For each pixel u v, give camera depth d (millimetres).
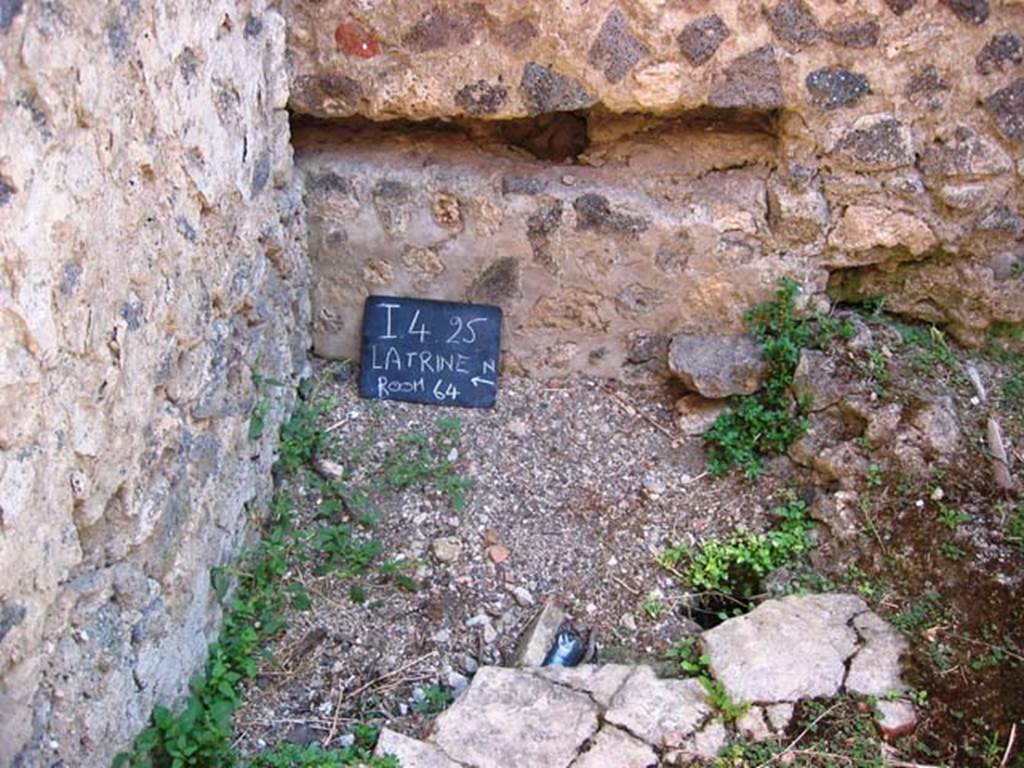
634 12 2889
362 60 3008
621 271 3203
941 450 2945
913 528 2852
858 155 3020
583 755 2473
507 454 3184
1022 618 2658
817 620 2744
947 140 2994
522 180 3125
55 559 1936
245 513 2814
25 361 1783
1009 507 2844
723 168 3154
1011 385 3135
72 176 1879
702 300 3230
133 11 2061
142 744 2270
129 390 2141
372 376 3309
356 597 2844
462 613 2861
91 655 2100
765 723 2537
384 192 3158
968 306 3197
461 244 3203
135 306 2143
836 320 3219
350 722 2631
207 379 2514
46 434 1870
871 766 2465
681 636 2832
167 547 2359
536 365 3332
